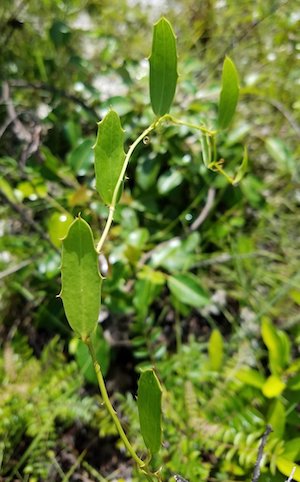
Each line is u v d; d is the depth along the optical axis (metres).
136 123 0.45
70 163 0.42
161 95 0.20
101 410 0.35
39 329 0.40
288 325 0.40
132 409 0.34
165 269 0.42
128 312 0.38
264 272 0.43
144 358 0.39
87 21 0.61
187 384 0.33
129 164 0.45
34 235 0.43
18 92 0.51
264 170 0.49
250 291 0.42
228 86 0.22
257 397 0.33
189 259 0.40
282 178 0.48
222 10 0.60
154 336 0.37
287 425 0.33
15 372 0.35
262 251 0.44
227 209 0.46
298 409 0.35
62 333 0.40
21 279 0.40
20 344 0.37
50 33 0.53
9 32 0.58
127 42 0.57
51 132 0.47
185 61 0.50
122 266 0.39
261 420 0.32
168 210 0.45
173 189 0.45
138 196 0.44
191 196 0.45
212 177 0.44
